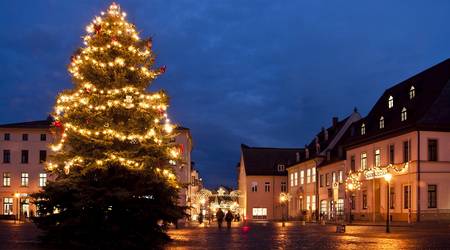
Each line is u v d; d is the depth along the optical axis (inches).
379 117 2300.7
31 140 3063.5
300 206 3292.3
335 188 2428.6
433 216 1831.9
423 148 1859.0
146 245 862.5
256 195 3750.0
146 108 906.1
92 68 899.4
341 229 1414.9
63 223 824.9
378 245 916.6
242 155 3934.5
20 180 3034.0
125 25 928.9
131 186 856.3
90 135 865.5
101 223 845.2
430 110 1889.8
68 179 840.9
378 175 2053.4
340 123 3152.1
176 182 898.1
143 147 886.4
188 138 3014.3
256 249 851.4
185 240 1088.8
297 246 914.7
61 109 889.5
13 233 1279.5
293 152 3917.3
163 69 997.2
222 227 1910.7
